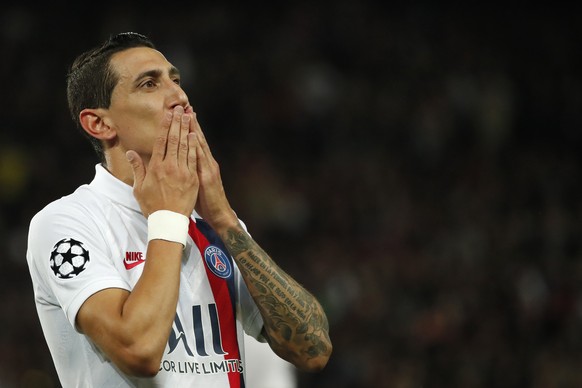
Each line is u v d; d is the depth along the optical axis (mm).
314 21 61781
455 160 54844
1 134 52344
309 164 53281
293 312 13055
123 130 12703
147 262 11703
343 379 39312
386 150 55125
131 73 12656
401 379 39312
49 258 11930
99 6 60156
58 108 54156
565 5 66812
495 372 40781
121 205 12562
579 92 61500
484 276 45812
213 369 12172
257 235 48188
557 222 50000
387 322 42469
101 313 11383
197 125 12656
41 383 37594
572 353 41219
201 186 12734
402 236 48219
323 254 46125
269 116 56000
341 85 58312
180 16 60719
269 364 19078
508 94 59000
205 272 12656
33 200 49250
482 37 64438
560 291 44438
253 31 60719
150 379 11734
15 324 39844
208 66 57625
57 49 57656
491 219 50156
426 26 64000
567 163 56812
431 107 57062
